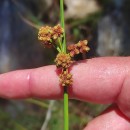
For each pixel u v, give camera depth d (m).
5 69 0.19
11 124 0.14
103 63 0.09
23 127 0.14
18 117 0.15
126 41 0.17
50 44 0.07
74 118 0.13
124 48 0.16
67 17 0.16
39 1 0.17
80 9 0.17
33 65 0.18
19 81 0.09
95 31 0.16
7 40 0.19
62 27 0.07
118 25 0.17
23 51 0.19
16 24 0.19
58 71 0.09
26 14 0.18
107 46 0.16
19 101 0.17
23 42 0.19
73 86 0.09
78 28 0.15
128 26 0.17
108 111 0.09
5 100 0.17
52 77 0.09
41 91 0.09
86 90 0.09
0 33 0.20
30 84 0.09
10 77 0.09
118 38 0.17
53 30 0.07
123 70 0.09
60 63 0.07
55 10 0.17
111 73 0.09
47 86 0.09
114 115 0.09
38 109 0.16
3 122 0.14
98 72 0.09
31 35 0.19
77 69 0.09
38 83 0.09
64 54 0.07
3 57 0.19
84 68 0.09
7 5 0.19
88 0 0.17
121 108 0.09
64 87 0.07
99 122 0.09
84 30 0.15
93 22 0.17
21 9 0.18
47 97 0.09
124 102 0.09
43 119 0.15
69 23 0.16
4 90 0.09
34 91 0.09
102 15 0.17
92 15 0.17
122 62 0.09
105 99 0.09
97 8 0.17
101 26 0.17
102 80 0.09
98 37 0.16
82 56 0.13
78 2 0.17
